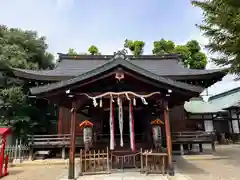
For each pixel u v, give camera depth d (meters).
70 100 7.90
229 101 25.23
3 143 8.23
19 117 14.45
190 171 8.22
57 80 13.39
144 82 7.38
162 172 7.28
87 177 7.04
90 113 11.45
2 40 17.66
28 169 9.49
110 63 7.07
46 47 21.23
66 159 11.28
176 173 7.61
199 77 13.59
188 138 12.30
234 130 22.09
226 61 10.88
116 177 6.92
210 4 10.44
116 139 10.95
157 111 10.83
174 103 9.40
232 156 11.80
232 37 10.03
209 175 7.50
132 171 7.78
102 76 7.12
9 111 14.97
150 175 7.16
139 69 7.12
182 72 14.82
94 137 10.66
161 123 8.88
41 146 11.36
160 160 7.52
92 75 6.98
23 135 14.84
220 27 10.18
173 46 27.97
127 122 11.46
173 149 13.32
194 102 19.44
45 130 18.30
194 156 11.43
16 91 14.16
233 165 9.52
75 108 7.43
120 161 8.44
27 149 11.68
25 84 15.49
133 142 7.41
